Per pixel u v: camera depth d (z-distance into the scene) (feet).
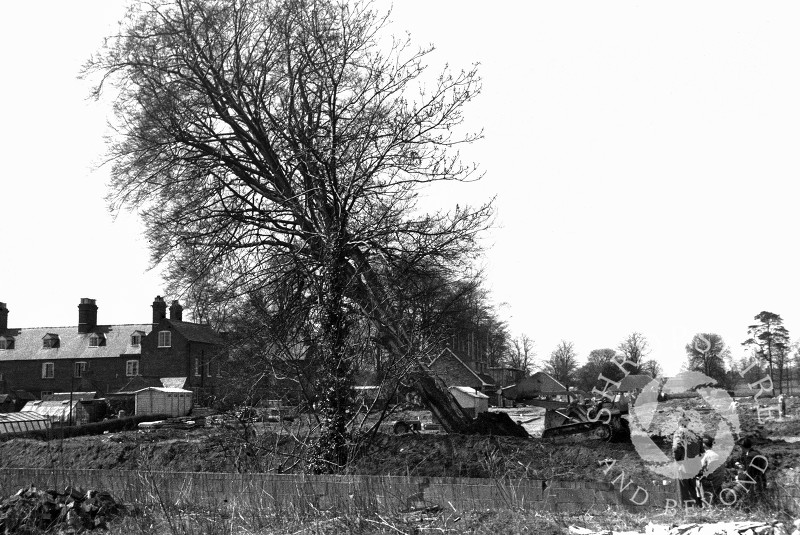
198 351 230.89
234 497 41.42
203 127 74.33
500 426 73.82
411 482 40.81
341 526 35.24
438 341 56.85
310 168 64.39
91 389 250.98
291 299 61.62
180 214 73.26
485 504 39.73
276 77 73.15
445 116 64.54
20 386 258.16
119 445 69.10
